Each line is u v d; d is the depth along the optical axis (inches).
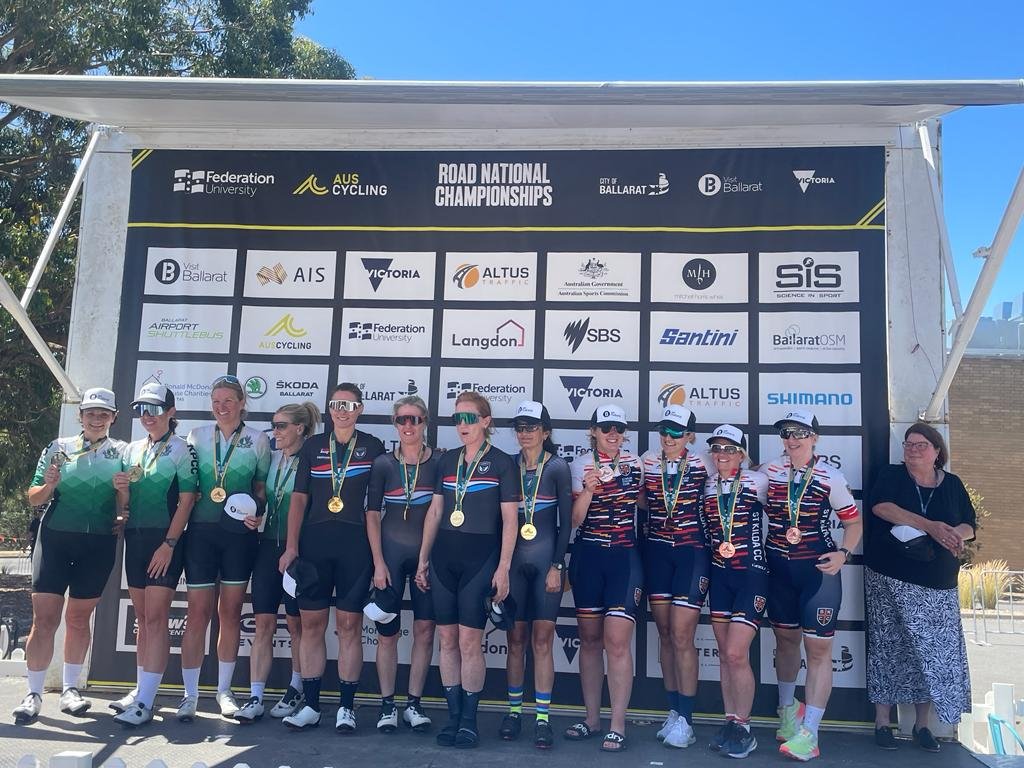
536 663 167.2
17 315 189.6
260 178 215.2
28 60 428.8
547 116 196.1
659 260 203.5
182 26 460.1
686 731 167.9
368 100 164.9
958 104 153.8
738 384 198.5
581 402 201.5
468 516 167.2
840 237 199.0
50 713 183.3
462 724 164.9
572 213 206.8
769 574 171.8
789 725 172.4
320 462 176.1
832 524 189.9
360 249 211.0
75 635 184.2
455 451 173.0
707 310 201.2
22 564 717.9
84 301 213.6
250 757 155.4
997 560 705.0
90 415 180.9
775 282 199.9
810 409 195.5
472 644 165.5
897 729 182.4
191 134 216.7
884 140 200.4
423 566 170.1
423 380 205.8
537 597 166.9
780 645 174.1
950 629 170.1
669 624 173.5
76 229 435.8
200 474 181.2
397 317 208.4
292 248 212.5
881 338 195.0
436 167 211.8
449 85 161.8
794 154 202.7
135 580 180.9
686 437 174.4
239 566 180.4
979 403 737.0
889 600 176.1
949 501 173.9
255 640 182.2
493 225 208.7
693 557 169.0
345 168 213.8
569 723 185.3
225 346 210.7
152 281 213.6
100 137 217.6
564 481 168.1
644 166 206.5
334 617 198.8
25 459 458.6
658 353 201.0
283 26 486.3
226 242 213.8
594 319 203.5
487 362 204.8
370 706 194.4
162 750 159.2
